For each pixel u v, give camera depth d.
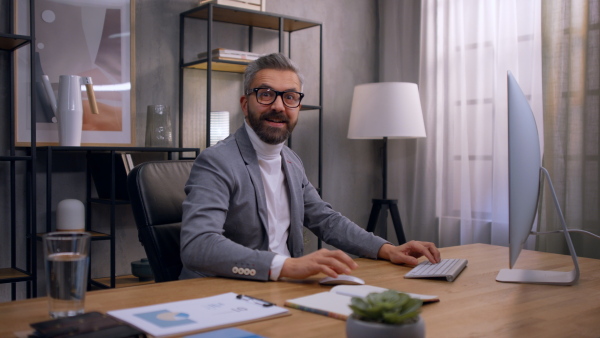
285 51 3.85
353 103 3.71
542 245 3.07
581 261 1.69
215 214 1.51
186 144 3.38
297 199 1.80
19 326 0.92
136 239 3.20
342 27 4.13
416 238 3.94
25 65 2.82
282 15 3.37
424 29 3.88
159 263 1.64
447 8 3.71
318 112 4.02
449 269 1.42
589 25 2.91
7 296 2.86
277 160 1.79
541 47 3.12
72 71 2.94
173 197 1.73
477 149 3.55
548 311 1.07
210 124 3.21
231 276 1.35
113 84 3.06
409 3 4.05
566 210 2.99
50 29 2.88
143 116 3.22
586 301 1.16
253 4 3.29
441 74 3.79
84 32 2.97
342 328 0.93
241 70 3.48
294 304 1.06
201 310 1.01
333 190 4.09
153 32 3.25
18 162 2.85
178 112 3.36
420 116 3.57
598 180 2.89
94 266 3.06
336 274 1.26
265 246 1.68
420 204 3.91
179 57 3.34
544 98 3.07
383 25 4.26
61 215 2.70
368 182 4.29
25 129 2.82
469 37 3.59
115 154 2.83
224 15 3.31
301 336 0.88
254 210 1.66
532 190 1.31
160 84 3.28
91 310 1.03
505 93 3.37
